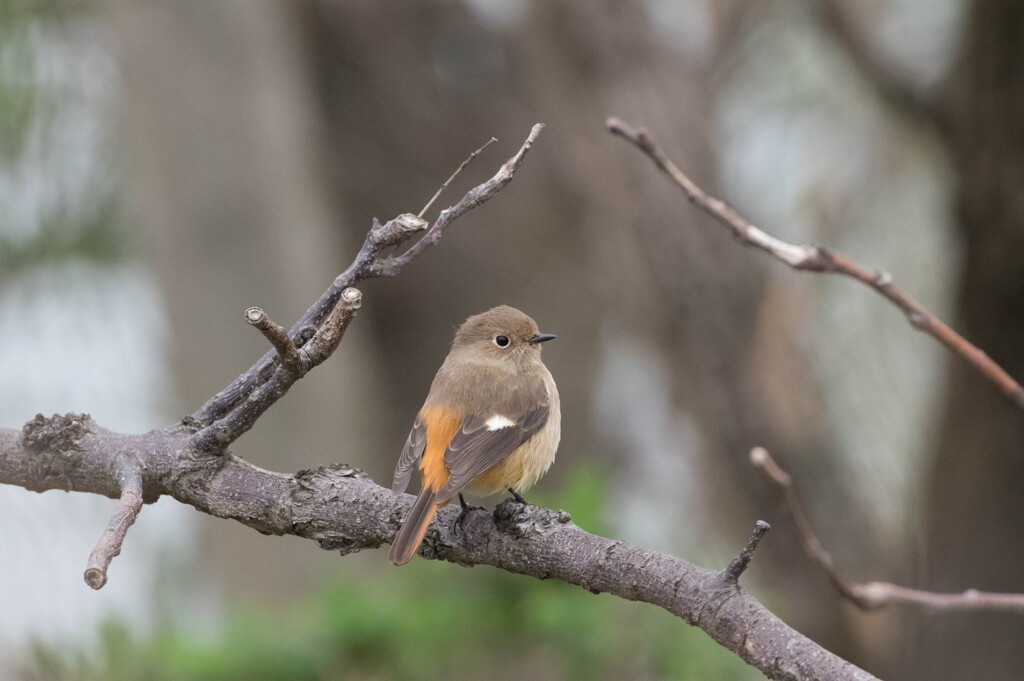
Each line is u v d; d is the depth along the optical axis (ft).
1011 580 30.99
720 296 39.96
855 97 45.37
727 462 39.93
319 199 56.49
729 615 13.85
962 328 31.35
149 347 52.44
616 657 28.81
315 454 52.29
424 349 72.59
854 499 39.58
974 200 30.07
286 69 53.83
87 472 16.72
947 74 34.22
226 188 50.70
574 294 65.10
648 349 48.14
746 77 48.26
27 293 51.08
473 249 67.56
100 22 50.90
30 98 50.37
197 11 50.26
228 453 17.03
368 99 65.98
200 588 49.57
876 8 42.93
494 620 29.19
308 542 50.14
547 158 55.26
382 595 30.04
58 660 32.32
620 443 60.64
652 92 42.06
